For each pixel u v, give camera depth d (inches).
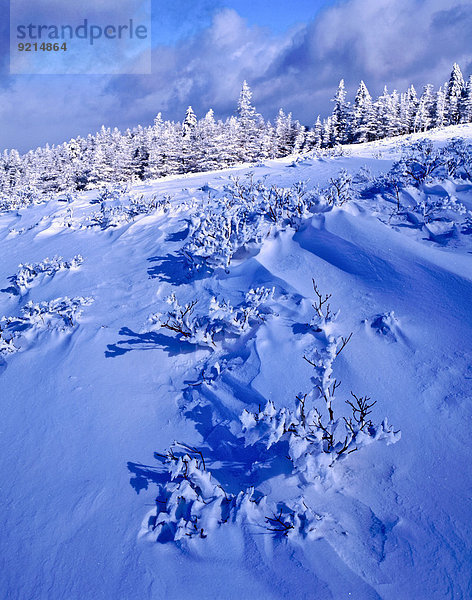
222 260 285.9
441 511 126.6
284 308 225.1
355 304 227.0
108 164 2090.3
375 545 119.7
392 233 274.5
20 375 224.4
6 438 182.2
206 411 179.3
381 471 142.9
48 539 134.4
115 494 146.8
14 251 462.3
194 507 133.2
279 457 149.8
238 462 152.9
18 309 319.3
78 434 177.0
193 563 120.9
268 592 111.4
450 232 287.0
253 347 201.3
